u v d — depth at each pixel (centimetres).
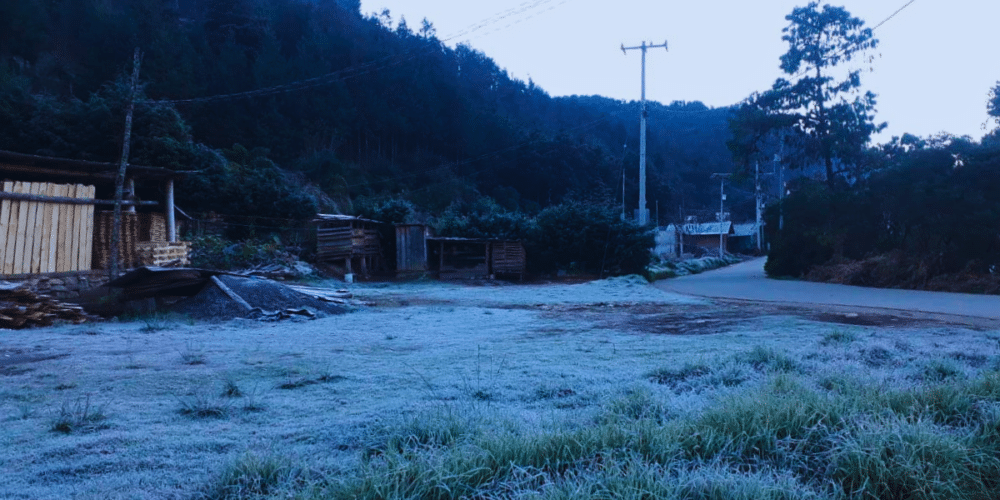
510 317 1185
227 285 1234
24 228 1295
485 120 6644
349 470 302
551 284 2478
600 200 3195
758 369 558
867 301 1385
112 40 3931
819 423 340
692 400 438
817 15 2597
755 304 1408
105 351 741
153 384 534
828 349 647
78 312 1138
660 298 1658
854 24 2558
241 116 4244
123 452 340
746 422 350
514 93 9019
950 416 377
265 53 4747
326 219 2564
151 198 2019
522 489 277
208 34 4903
